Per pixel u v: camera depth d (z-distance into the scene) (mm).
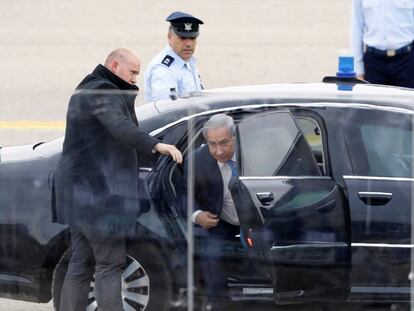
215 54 49969
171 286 18188
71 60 49094
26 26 57031
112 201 17969
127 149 17875
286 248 18141
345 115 18547
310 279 18188
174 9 62156
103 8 62312
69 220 18094
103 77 18047
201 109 18500
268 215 18125
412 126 18375
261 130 18359
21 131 32594
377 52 31141
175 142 18328
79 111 17828
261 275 18203
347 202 18109
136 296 18219
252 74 45938
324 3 64312
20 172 18422
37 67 47469
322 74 46156
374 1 30766
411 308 18109
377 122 18484
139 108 19109
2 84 43562
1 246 18469
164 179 18062
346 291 18141
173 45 24500
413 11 30688
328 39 54000
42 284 18406
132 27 56781
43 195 18312
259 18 59688
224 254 18141
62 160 18078
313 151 18344
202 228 18109
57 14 60375
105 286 17922
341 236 18094
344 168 18312
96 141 17906
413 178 18156
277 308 18266
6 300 19359
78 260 18203
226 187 18047
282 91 18844
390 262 18078
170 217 18062
